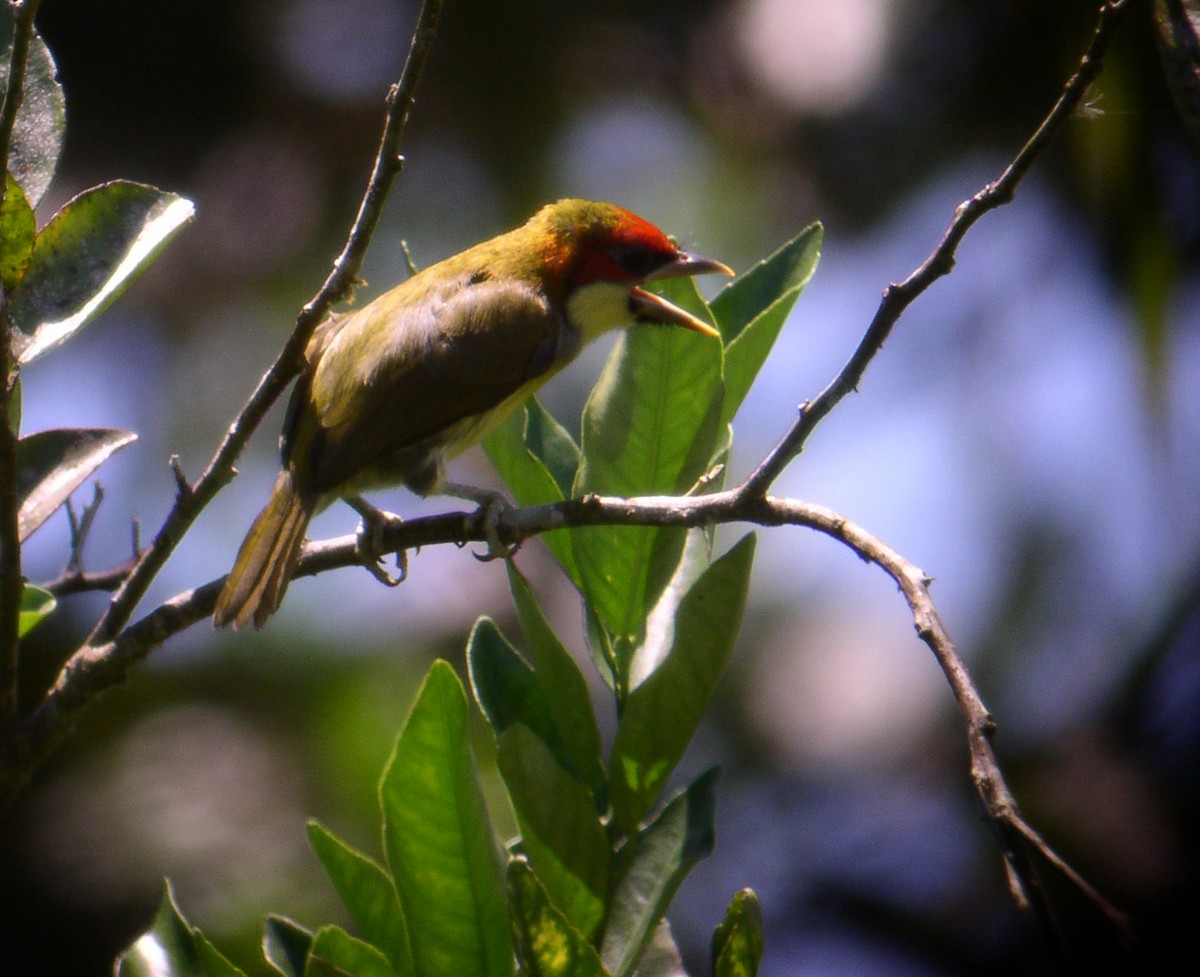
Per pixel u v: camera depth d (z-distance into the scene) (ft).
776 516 17.30
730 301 21.81
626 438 19.69
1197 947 33.32
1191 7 16.40
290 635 39.09
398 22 41.04
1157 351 33.81
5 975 35.81
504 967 15.81
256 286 40.06
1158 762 36.01
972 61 39.24
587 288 29.99
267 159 40.68
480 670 18.30
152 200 19.02
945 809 38.11
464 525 23.50
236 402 39.32
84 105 40.32
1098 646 37.50
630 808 17.35
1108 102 32.27
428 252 40.32
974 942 36.83
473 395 27.94
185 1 40.06
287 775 37.65
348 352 27.40
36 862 36.70
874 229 41.37
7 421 16.48
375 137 40.73
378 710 38.37
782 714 39.01
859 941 37.37
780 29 40.34
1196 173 32.73
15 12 17.75
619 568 18.95
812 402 17.22
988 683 37.88
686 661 17.16
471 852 15.53
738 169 41.16
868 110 40.16
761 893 37.83
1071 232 39.06
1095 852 34.68
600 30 41.09
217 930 35.47
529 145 40.68
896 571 15.89
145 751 37.86
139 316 40.04
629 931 16.63
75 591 23.07
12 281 17.62
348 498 27.50
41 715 18.90
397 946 16.84
